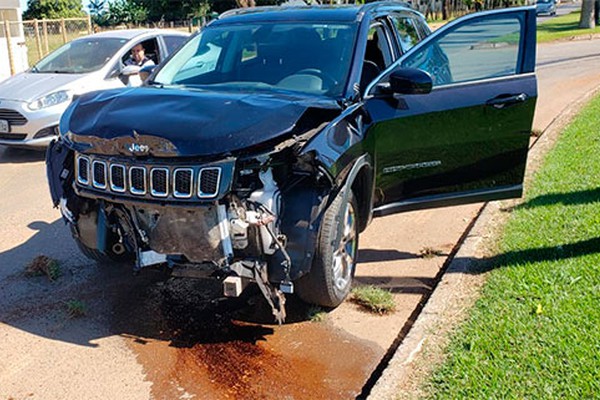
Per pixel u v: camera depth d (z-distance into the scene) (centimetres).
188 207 354
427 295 462
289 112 377
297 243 375
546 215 564
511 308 397
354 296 457
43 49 2433
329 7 543
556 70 1731
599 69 1706
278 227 375
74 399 342
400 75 436
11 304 455
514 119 489
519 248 495
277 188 379
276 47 501
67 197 420
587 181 652
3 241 585
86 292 474
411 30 598
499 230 543
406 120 462
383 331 411
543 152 805
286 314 434
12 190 771
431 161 482
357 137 420
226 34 528
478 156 493
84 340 404
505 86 485
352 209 436
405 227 610
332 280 404
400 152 468
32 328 420
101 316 437
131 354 387
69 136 399
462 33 484
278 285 379
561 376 321
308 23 513
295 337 404
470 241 520
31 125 891
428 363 347
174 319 431
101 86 946
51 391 349
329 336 405
